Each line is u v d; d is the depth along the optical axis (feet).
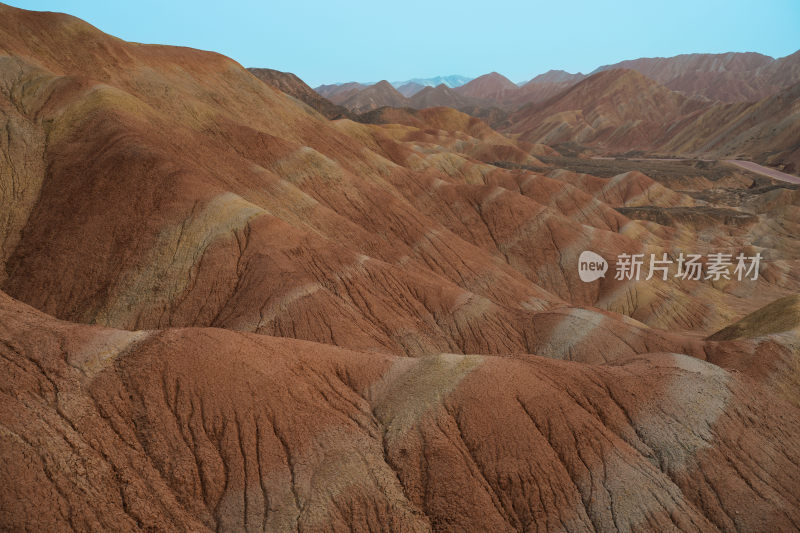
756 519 57.00
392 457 57.47
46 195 115.24
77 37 171.42
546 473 56.90
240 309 97.35
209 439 54.39
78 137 126.62
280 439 55.88
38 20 168.25
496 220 205.87
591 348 109.19
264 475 52.80
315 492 52.29
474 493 54.60
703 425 64.69
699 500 58.18
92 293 100.48
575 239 201.67
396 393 63.72
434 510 53.57
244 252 106.73
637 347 108.37
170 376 56.80
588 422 62.28
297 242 112.06
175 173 115.44
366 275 114.32
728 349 94.84
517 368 67.41
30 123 129.29
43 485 45.44
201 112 173.27
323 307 99.81
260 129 197.16
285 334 94.43
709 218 302.86
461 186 218.59
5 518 42.47
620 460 59.36
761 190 387.75
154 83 175.01
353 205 165.99
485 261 166.50
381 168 218.38
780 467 63.10
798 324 98.43
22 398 50.62
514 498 55.21
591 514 54.80
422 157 287.28
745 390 72.54
